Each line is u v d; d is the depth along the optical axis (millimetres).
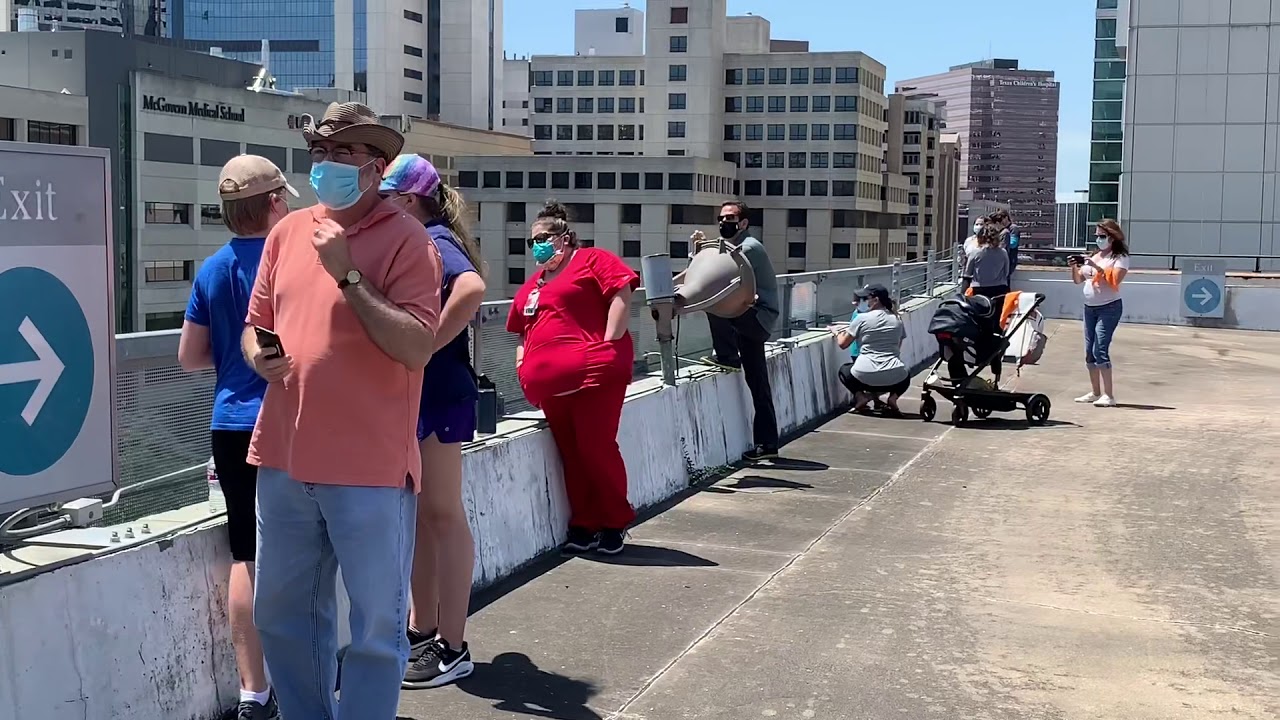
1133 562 6855
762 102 150375
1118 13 50625
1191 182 39188
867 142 152875
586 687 4848
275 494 3725
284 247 3752
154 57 93500
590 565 6617
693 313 9758
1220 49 38500
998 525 7719
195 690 4215
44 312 3750
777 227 150875
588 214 135125
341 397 3570
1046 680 5016
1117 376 15789
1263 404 13289
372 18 167375
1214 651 5398
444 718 4504
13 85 89938
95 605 3838
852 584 6352
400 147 3633
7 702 3521
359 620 3684
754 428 9727
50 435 3793
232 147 99438
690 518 7770
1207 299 23422
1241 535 7484
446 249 4508
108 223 3943
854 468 9547
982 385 11898
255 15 181125
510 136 150125
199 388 4676
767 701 4746
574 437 6750
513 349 7082
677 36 149500
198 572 4270
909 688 4902
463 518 4898
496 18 187125
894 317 12305
